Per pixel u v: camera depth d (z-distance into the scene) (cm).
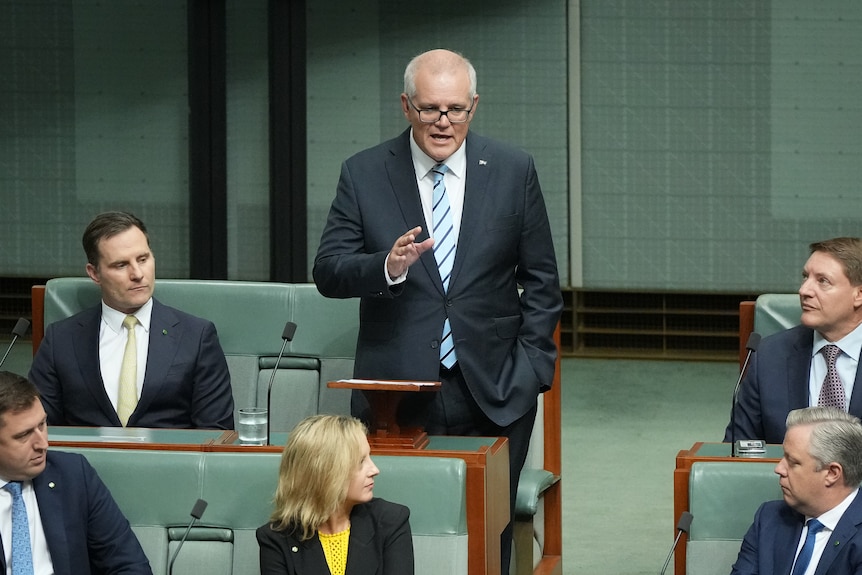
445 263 1339
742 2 3250
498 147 1368
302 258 3434
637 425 2712
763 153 3291
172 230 3469
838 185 3278
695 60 3284
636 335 3422
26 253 3509
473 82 1306
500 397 1335
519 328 1384
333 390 1652
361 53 3378
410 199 1348
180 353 1541
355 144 3409
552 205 3378
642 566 1873
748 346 1384
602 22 3303
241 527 1225
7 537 1166
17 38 3444
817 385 1473
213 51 3397
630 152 3338
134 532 1236
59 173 3478
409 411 1312
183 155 3447
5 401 1135
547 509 1772
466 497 1212
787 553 1181
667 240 3353
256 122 3422
